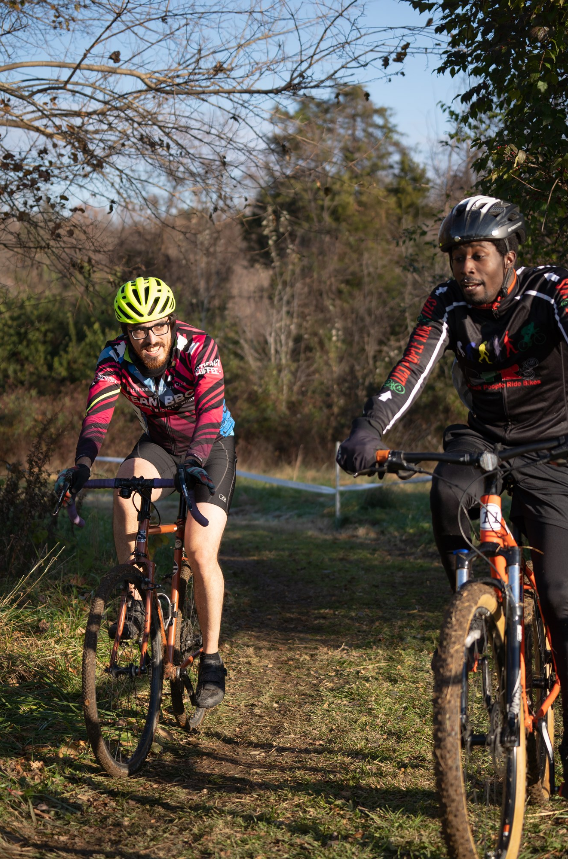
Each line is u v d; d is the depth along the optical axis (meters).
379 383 20.00
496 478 2.42
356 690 4.37
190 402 3.57
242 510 13.05
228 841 2.61
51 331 18.83
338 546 9.77
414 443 17.70
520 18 5.46
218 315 22.31
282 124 6.75
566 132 5.47
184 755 3.42
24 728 3.48
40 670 4.13
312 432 19.48
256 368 22.39
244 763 3.34
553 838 2.62
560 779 3.14
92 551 6.43
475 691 2.94
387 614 6.32
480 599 2.28
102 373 3.49
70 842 2.59
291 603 6.80
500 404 2.71
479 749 3.16
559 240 6.29
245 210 7.29
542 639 2.79
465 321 2.69
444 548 2.60
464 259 2.59
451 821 2.12
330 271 23.28
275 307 22.86
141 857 2.50
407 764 3.34
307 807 2.90
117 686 3.56
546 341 2.62
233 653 5.20
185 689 3.66
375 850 2.57
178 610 3.51
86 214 7.22
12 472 6.18
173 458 3.71
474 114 6.07
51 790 2.94
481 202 2.60
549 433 2.70
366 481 14.59
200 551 3.42
